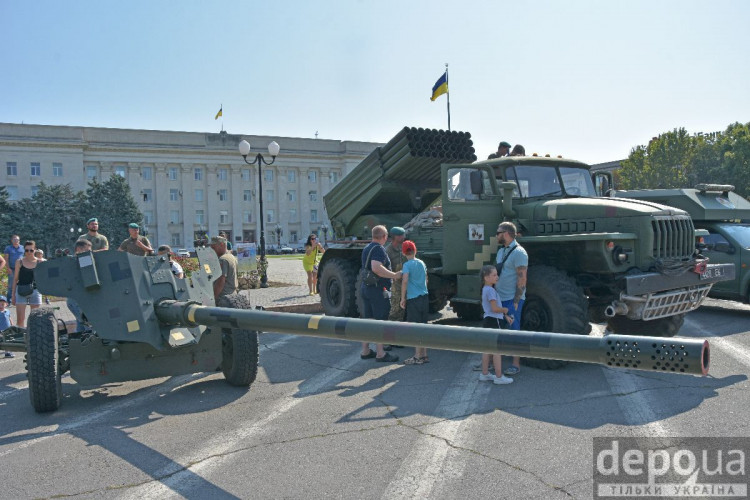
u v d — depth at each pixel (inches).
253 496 147.6
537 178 342.3
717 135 1988.2
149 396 242.2
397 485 151.3
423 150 391.9
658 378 250.5
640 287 262.8
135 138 3223.4
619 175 2220.7
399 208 462.3
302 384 254.8
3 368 307.0
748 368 264.5
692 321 405.7
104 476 161.6
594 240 275.1
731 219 465.4
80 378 225.8
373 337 143.9
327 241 453.4
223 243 321.1
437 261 354.0
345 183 457.7
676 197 458.3
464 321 400.8
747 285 414.3
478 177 321.4
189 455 175.3
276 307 475.5
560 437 182.1
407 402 223.0
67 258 238.2
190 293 249.8
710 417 197.6
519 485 149.5
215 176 3383.4
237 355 243.3
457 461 165.5
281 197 3518.7
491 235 335.9
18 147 2935.5
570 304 271.1
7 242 2469.2
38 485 156.7
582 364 279.4
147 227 3255.4
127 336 225.6
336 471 161.0
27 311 491.8
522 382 248.7
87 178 3149.6
